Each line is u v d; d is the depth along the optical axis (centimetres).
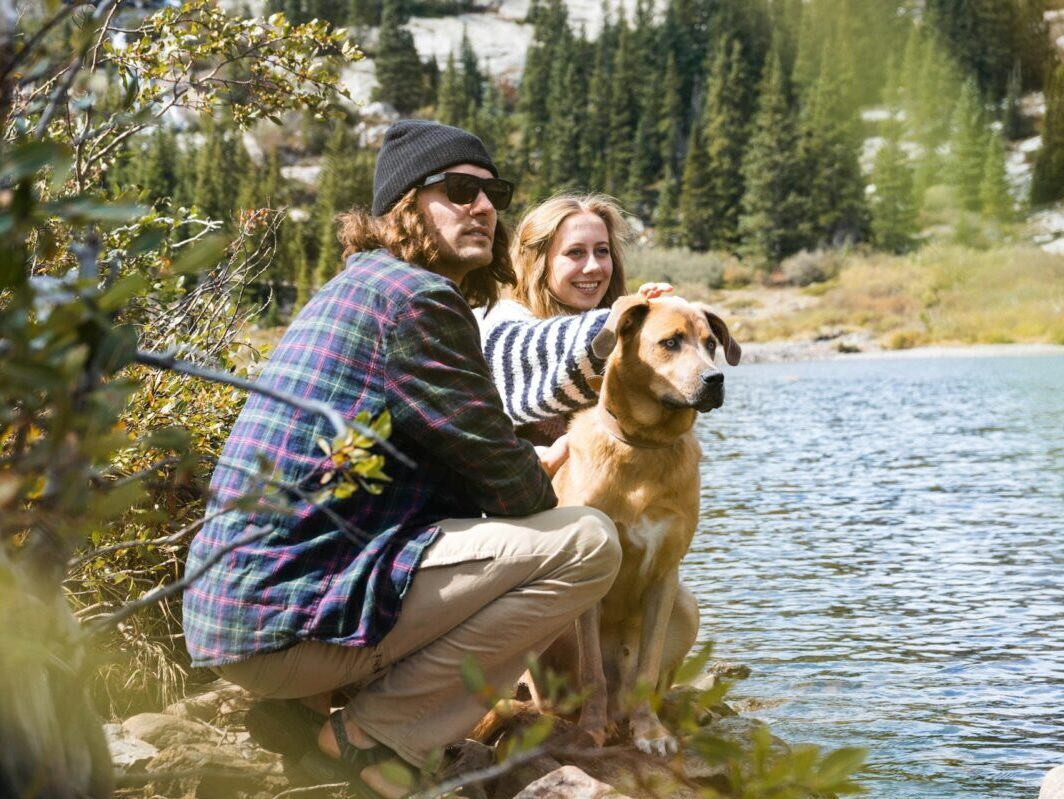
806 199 5938
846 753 160
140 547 355
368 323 274
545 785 270
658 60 8731
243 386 148
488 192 324
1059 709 407
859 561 690
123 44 414
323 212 5466
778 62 6538
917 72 6250
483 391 277
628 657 380
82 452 133
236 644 261
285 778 288
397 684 274
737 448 1353
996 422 1558
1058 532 770
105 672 349
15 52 145
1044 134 5975
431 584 270
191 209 429
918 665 467
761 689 436
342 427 145
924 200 5894
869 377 2639
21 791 154
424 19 10106
